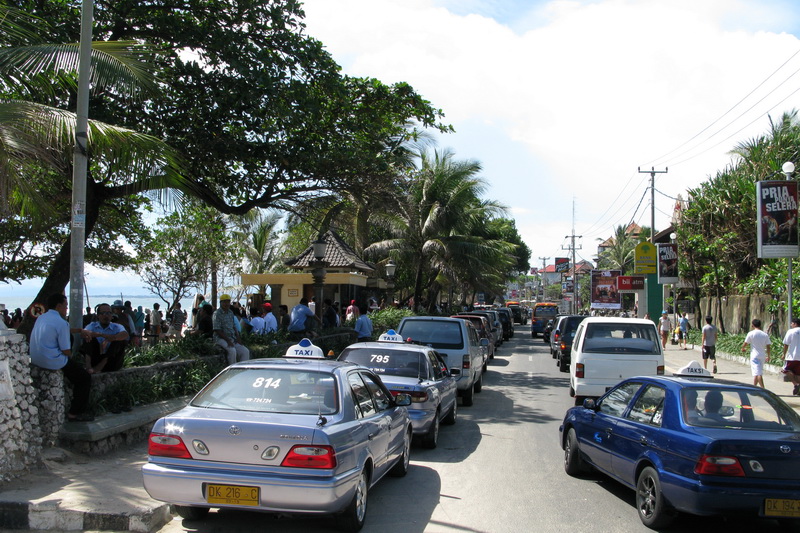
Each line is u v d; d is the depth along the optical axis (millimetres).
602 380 12875
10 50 8844
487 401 15133
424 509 6809
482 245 34469
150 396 9672
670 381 6934
